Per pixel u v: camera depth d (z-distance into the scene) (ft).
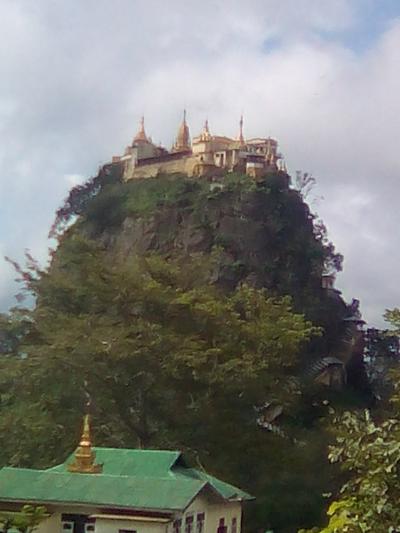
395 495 45.34
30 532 91.35
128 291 197.57
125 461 128.88
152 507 109.81
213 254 265.54
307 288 323.78
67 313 205.67
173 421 185.57
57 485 115.75
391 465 45.24
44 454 178.70
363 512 45.62
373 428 47.85
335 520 47.24
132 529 110.11
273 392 196.03
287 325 202.49
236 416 189.37
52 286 206.49
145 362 183.21
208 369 185.78
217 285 304.50
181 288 211.41
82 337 184.96
